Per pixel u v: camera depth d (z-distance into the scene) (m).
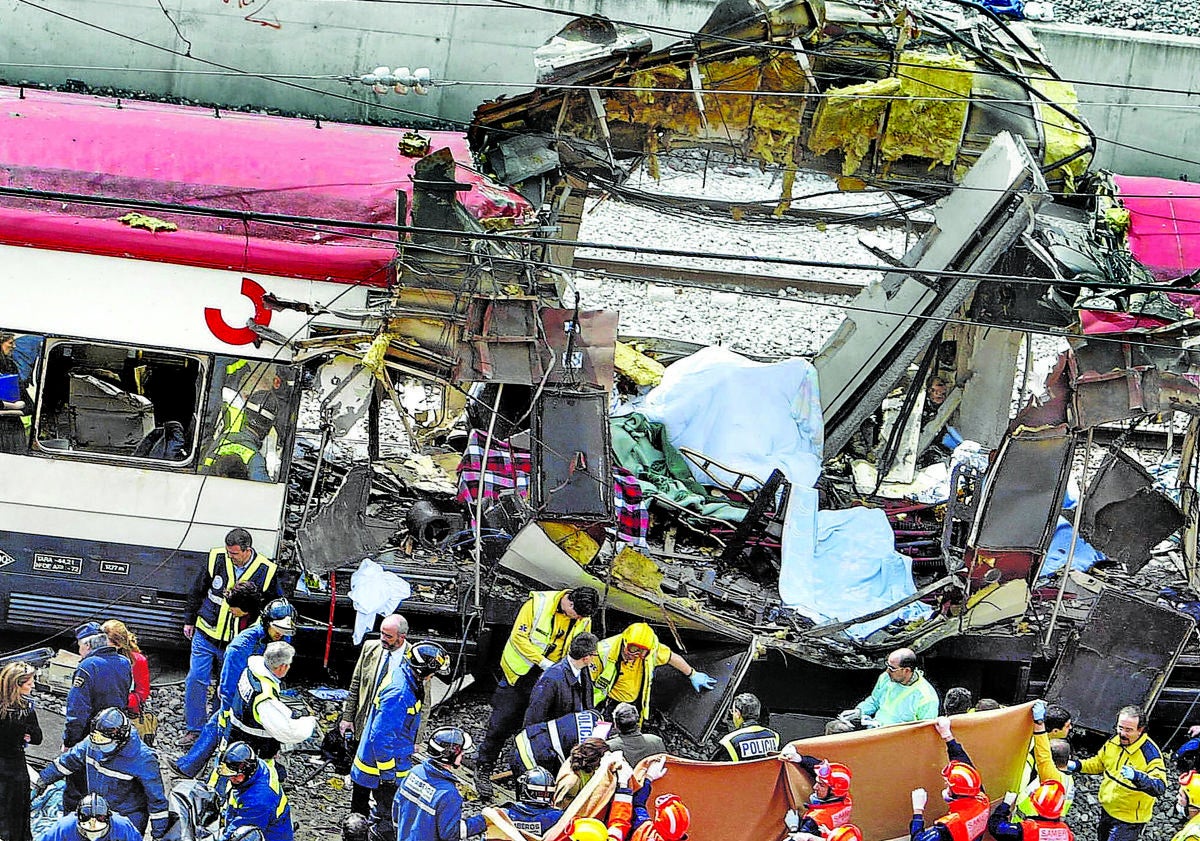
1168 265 37.88
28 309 31.30
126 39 57.62
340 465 37.31
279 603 27.22
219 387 31.88
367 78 35.25
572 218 37.28
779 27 33.44
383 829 26.81
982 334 39.50
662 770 24.47
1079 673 32.53
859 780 26.86
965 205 33.94
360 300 31.83
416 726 27.27
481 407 33.31
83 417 33.34
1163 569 37.94
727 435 35.38
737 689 32.12
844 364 36.28
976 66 34.56
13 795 24.70
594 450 31.34
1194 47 59.78
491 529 33.12
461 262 31.20
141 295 31.58
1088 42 59.72
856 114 33.97
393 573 33.25
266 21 58.00
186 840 25.67
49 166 32.56
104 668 26.48
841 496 37.47
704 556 34.28
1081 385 31.73
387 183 33.72
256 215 26.19
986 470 33.28
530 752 27.50
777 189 56.03
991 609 32.28
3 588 32.00
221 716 27.31
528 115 34.41
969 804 25.44
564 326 31.78
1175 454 45.38
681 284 34.66
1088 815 32.06
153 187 32.56
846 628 31.77
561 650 29.80
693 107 34.16
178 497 31.92
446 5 58.31
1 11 56.97
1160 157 59.97
